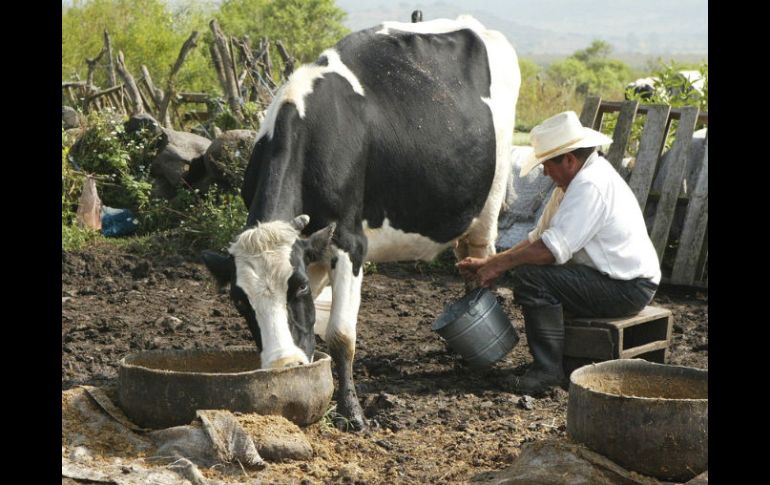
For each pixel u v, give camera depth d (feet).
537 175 29.91
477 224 21.56
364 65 18.29
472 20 22.06
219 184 32.04
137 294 25.49
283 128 16.47
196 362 16.06
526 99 78.64
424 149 18.58
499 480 12.84
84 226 30.68
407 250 19.54
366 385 18.54
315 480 13.43
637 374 14.44
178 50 73.92
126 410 14.53
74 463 13.00
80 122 35.86
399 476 13.80
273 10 92.68
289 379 14.07
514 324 23.58
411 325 23.50
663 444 12.43
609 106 29.19
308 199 16.56
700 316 24.61
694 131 29.27
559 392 18.28
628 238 18.35
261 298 14.21
